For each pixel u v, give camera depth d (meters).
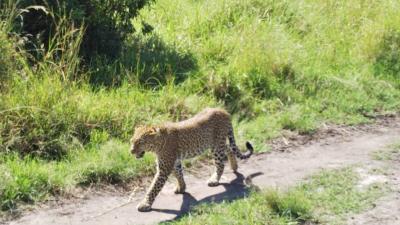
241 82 13.52
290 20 16.77
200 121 9.86
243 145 11.55
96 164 10.23
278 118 12.67
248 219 8.78
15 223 8.89
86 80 12.38
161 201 9.60
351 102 13.67
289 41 15.33
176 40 15.09
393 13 16.89
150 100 12.35
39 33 12.77
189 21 16.02
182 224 8.65
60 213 9.22
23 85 11.29
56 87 11.23
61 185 9.78
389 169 10.70
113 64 13.30
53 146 10.66
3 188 9.35
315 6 17.41
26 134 10.67
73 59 11.97
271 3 16.97
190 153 9.77
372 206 9.36
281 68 14.19
